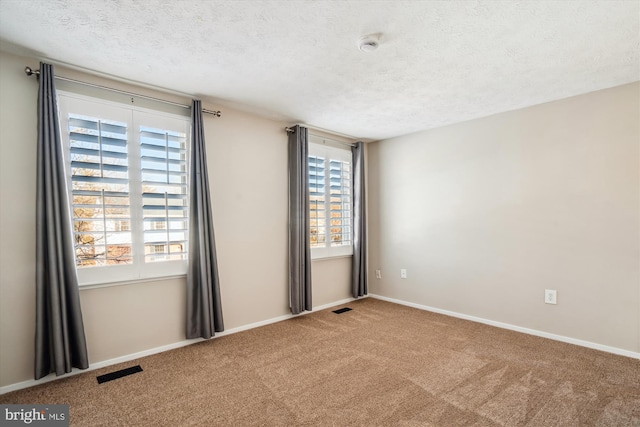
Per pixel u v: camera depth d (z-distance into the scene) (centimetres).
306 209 386
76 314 233
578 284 293
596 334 284
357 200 461
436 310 402
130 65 235
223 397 212
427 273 411
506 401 205
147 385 226
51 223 221
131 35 196
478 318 362
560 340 304
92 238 245
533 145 320
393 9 170
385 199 461
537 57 223
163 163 280
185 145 296
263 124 358
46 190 221
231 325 330
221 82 265
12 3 163
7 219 218
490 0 161
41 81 221
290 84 270
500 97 298
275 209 369
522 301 328
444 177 392
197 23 183
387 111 339
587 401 205
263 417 191
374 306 430
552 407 199
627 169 268
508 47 209
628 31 189
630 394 212
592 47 209
